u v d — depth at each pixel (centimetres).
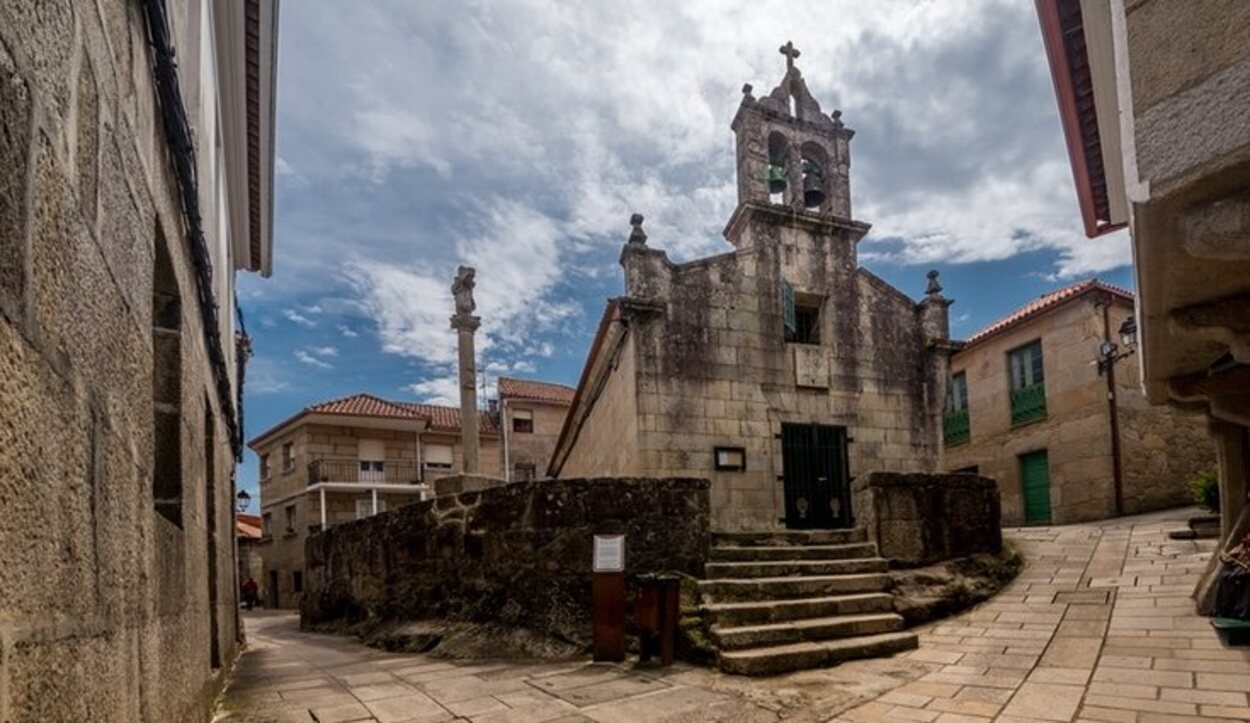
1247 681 434
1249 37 182
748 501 989
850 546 759
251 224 1041
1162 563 775
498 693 503
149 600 227
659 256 1020
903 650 593
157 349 327
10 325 113
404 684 545
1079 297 1447
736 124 1177
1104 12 489
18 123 118
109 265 185
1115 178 643
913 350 1158
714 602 630
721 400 1009
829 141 1197
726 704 456
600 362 1167
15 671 111
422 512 834
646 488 705
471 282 1155
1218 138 186
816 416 1063
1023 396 1583
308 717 450
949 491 812
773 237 1108
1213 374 394
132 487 205
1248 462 618
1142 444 1373
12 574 111
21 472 116
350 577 980
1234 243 196
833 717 423
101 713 162
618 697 480
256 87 750
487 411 3059
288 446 2777
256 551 3008
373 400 2856
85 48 163
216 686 496
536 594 694
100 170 177
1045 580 773
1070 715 402
